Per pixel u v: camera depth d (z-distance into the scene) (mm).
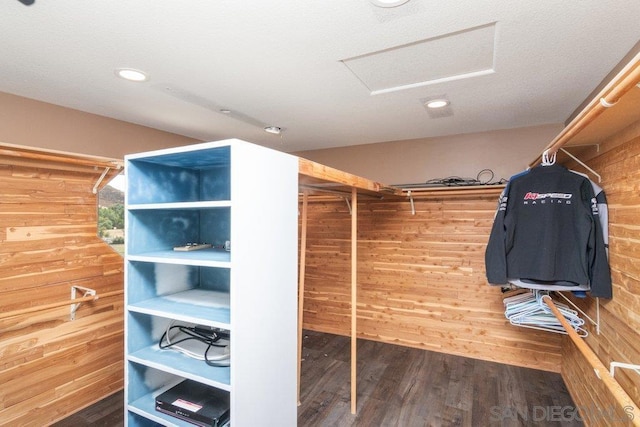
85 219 2428
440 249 3455
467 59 1706
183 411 1479
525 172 2197
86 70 1848
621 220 1686
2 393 1986
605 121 1522
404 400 2543
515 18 1340
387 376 2920
